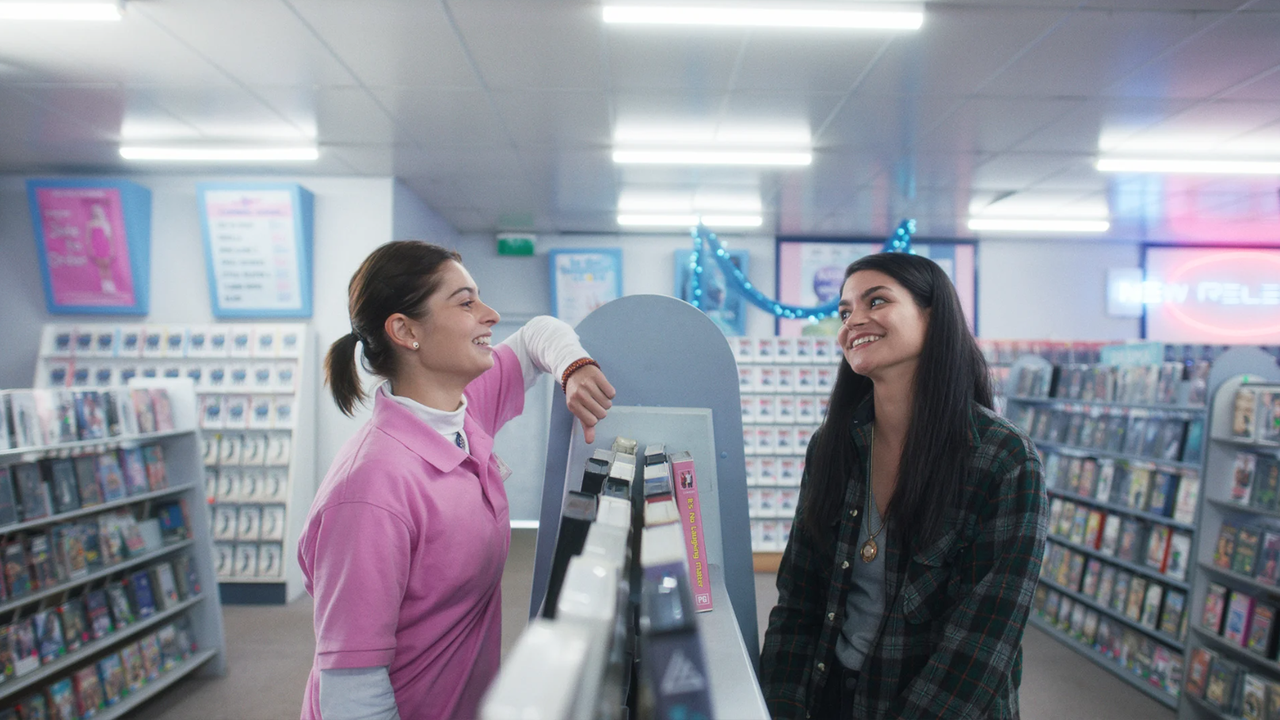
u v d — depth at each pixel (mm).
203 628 3535
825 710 1184
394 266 999
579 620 413
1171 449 3527
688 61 3467
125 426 3150
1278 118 4207
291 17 3043
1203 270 7918
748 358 5414
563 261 7594
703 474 1111
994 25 3119
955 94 3873
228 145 4703
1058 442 4547
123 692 3010
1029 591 1000
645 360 1260
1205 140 4613
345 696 846
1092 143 4668
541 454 6426
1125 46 3307
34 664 2604
